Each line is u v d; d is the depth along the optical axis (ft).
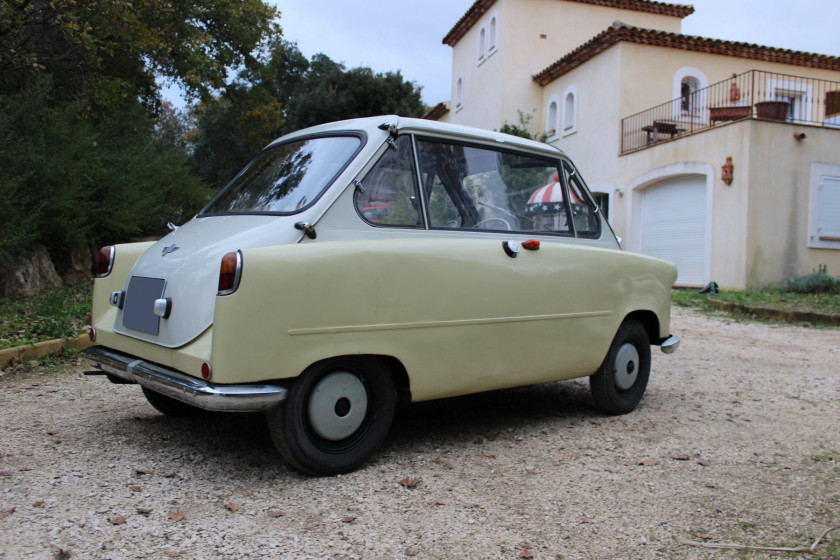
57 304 25.75
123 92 40.34
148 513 10.21
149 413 15.85
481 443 14.25
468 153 14.46
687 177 57.26
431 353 12.68
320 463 11.66
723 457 13.70
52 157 33.53
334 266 11.37
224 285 10.50
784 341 30.53
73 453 12.84
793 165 51.03
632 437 14.92
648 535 10.07
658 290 17.33
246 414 15.99
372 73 120.98
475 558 9.20
